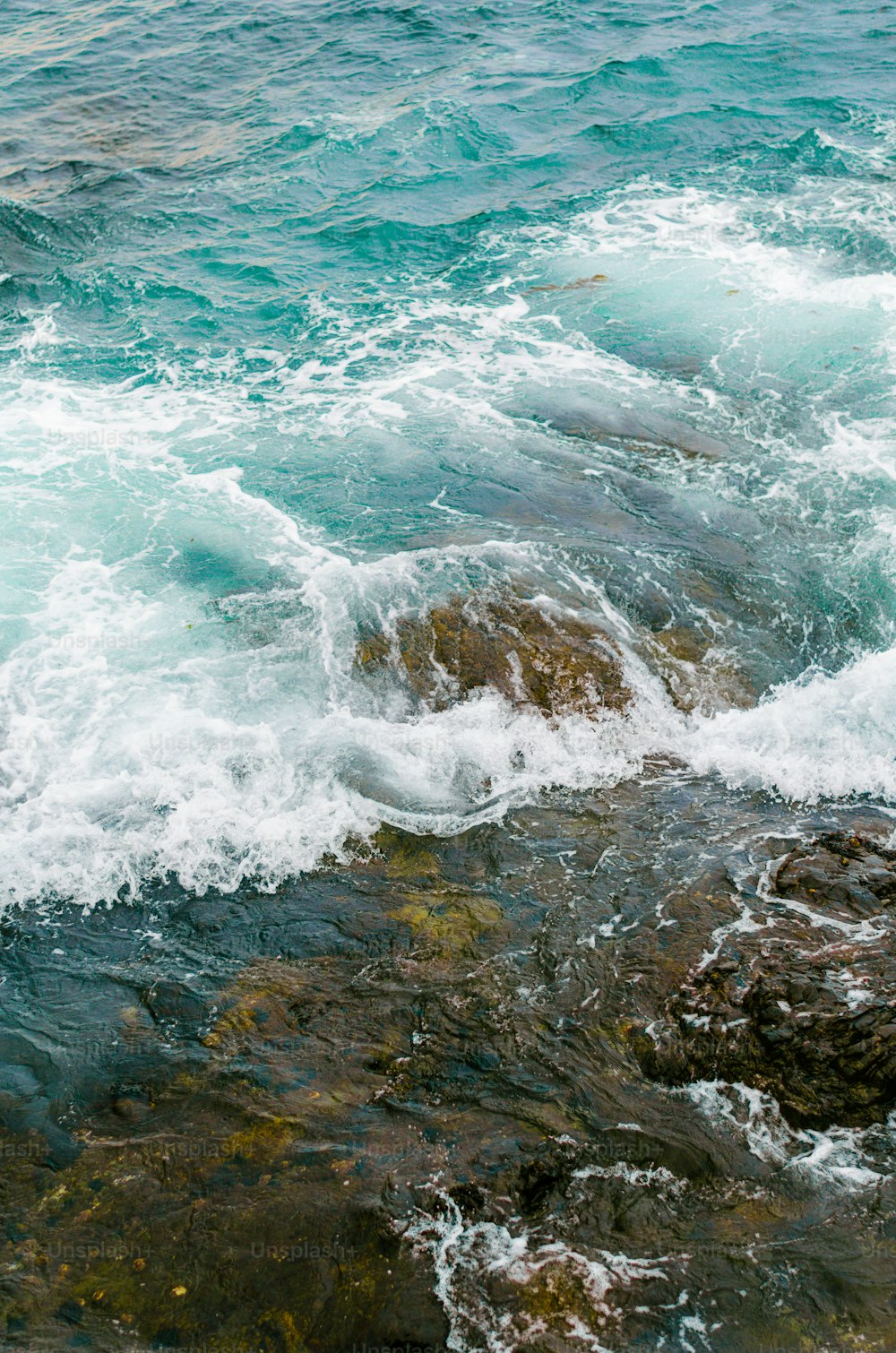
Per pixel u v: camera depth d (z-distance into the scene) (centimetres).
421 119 2002
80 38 2670
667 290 1464
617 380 1303
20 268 1631
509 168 1847
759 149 1841
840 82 2047
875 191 1656
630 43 2297
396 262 1619
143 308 1534
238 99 2222
